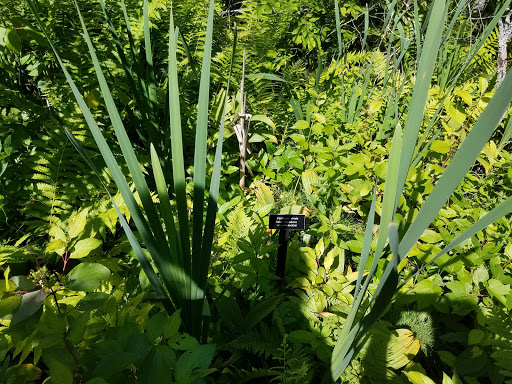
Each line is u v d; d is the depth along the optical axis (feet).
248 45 8.87
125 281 3.90
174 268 2.81
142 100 5.20
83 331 2.21
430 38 2.10
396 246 1.82
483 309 3.72
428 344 3.80
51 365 1.92
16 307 2.37
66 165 4.90
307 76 9.65
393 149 1.83
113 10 7.84
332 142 5.42
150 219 2.63
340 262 4.20
